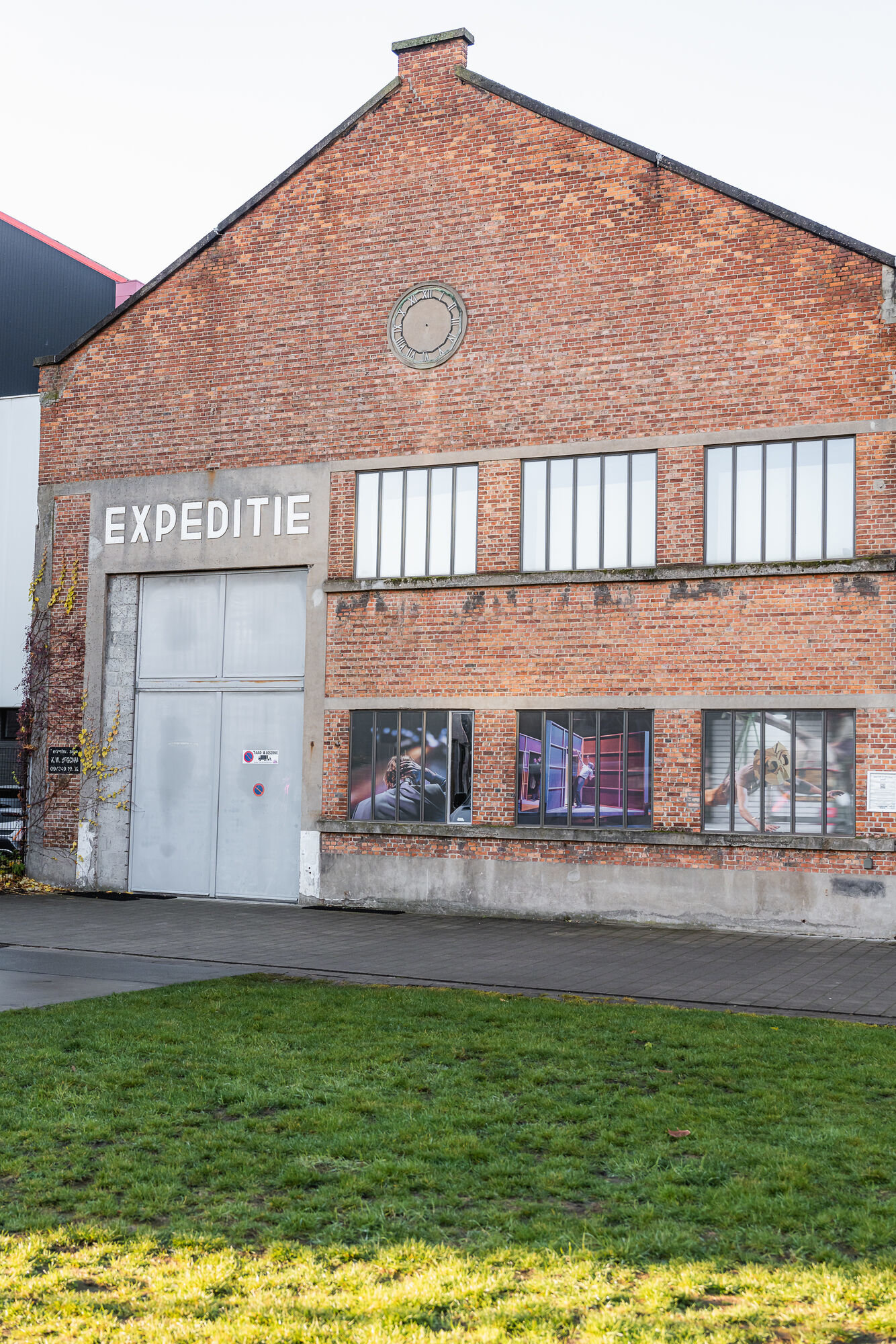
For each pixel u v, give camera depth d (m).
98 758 21.38
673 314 17.75
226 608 20.78
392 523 19.44
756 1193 5.88
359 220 19.94
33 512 22.48
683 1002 11.36
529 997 11.40
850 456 16.75
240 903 19.84
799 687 16.64
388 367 19.55
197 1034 9.38
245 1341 4.37
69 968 13.11
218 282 20.94
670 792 17.22
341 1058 8.66
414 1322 4.53
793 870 16.44
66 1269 5.04
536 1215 5.68
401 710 19.08
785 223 17.19
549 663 18.09
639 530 17.80
